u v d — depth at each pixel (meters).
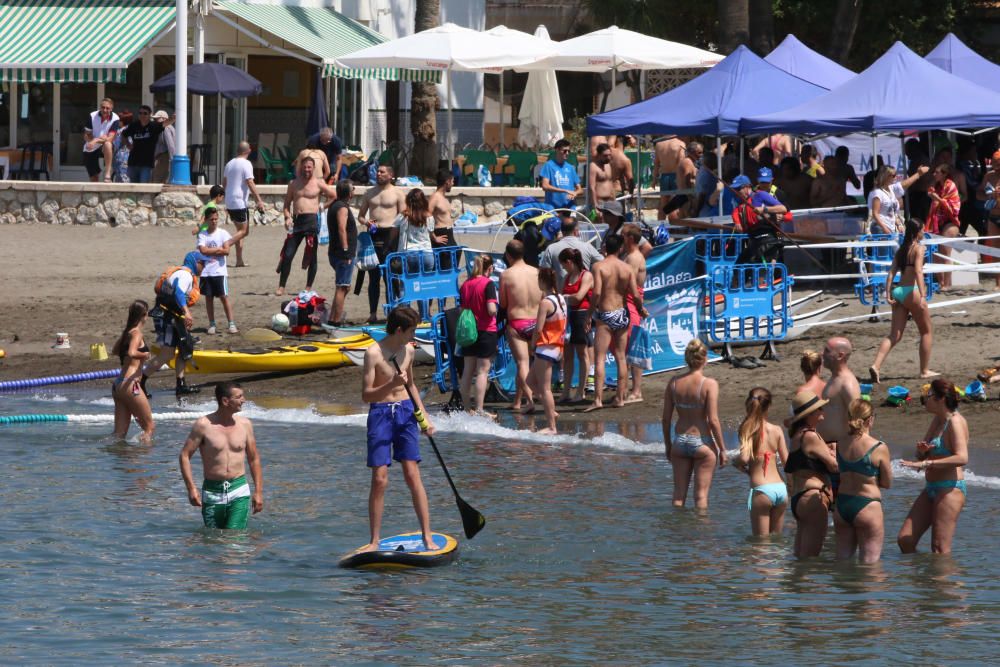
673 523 28.91
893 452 34.88
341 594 24.34
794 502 26.30
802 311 48.38
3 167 82.38
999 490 31.14
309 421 40.66
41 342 51.50
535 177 82.38
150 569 25.86
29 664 20.81
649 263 45.56
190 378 47.78
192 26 83.38
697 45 100.94
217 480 28.59
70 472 34.00
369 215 50.62
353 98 93.62
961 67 61.38
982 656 20.86
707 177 55.94
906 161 67.50
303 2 90.31
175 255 65.88
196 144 80.00
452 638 21.97
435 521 29.39
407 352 26.56
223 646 21.62
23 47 78.00
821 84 61.34
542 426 39.50
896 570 25.39
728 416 39.47
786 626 22.33
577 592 24.34
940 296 51.03
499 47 70.94
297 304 51.41
